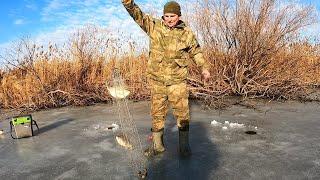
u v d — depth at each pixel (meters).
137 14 4.42
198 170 4.31
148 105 8.34
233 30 9.07
